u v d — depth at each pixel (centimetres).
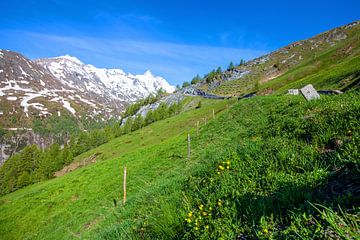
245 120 2216
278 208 432
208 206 548
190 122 9081
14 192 8956
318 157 600
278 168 621
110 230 891
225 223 454
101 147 11838
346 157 520
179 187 874
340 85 5200
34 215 3472
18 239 3067
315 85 6569
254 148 827
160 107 15450
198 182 765
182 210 577
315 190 446
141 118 14212
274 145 785
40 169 10550
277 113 1653
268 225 391
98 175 4112
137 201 1209
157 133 9688
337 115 816
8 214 3725
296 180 501
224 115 3306
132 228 703
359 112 752
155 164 3031
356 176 433
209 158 1070
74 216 2789
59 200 3591
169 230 520
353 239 279
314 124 841
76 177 4609
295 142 764
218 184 654
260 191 527
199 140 2931
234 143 1207
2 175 11275
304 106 1338
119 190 2745
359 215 312
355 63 6494
